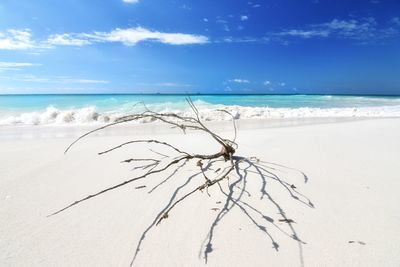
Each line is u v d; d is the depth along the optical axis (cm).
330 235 153
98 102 1407
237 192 202
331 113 1017
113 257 134
